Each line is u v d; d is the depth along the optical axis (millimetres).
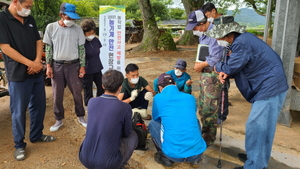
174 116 2486
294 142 3332
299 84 3965
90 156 2176
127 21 28688
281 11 3627
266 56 2275
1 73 4078
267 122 2373
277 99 2340
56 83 3467
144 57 12891
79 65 3621
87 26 3818
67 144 3252
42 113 3168
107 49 4891
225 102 2621
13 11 2643
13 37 2664
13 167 2695
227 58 2559
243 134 3584
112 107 2207
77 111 3814
